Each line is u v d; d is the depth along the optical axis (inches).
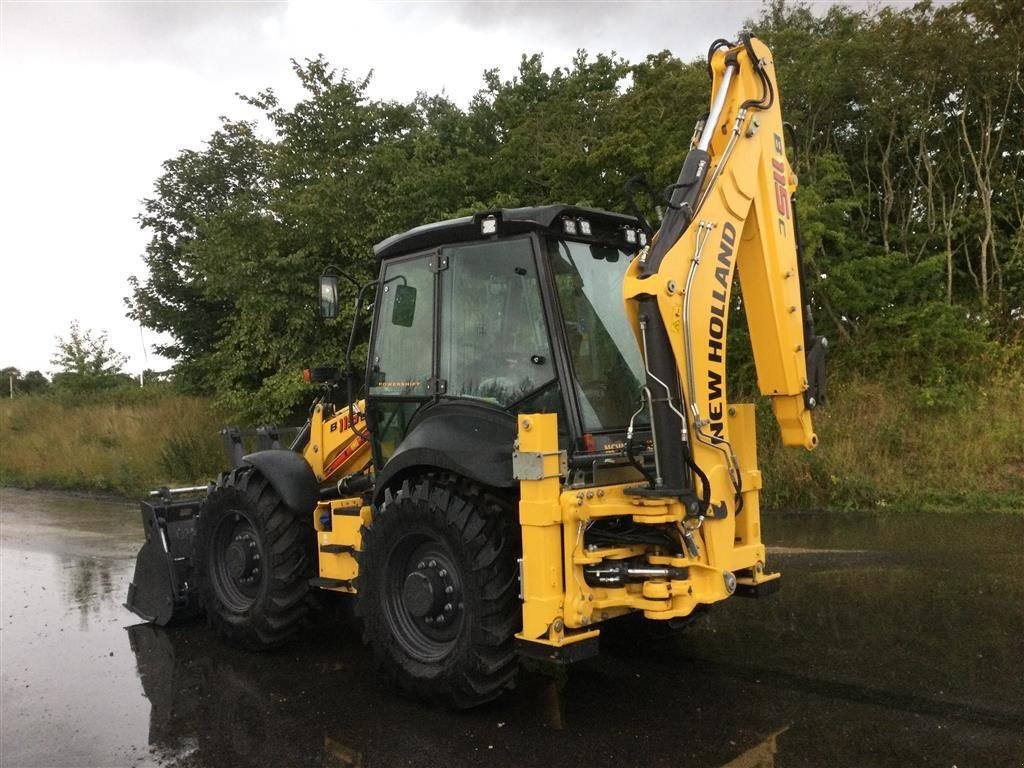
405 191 531.8
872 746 142.2
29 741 161.5
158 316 796.0
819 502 359.9
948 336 408.8
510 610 156.9
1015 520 312.5
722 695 168.1
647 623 196.7
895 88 438.3
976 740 142.9
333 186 520.1
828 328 434.3
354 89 599.5
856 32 459.8
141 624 242.4
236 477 221.0
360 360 514.9
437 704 170.6
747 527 169.6
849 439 375.6
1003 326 435.2
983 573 246.5
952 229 451.2
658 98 452.8
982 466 355.9
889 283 428.1
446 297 181.5
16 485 603.8
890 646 190.9
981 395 393.1
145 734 163.0
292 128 575.8
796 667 181.2
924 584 238.2
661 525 158.4
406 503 168.2
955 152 462.6
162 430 644.1
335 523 200.7
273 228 535.2
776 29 492.4
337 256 533.0
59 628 239.9
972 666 176.2
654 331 148.9
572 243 174.1
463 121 681.6
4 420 792.3
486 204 498.6
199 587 224.5
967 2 428.8
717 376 157.5
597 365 170.4
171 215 842.2
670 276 149.3
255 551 214.4
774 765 136.9
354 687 185.0
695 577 152.9
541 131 539.2
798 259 177.8
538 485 149.3
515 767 141.0
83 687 190.4
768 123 171.3
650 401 150.5
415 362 189.6
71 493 555.5
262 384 555.5
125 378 965.2
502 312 171.8
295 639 223.5
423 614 164.9
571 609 149.6
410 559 174.9
